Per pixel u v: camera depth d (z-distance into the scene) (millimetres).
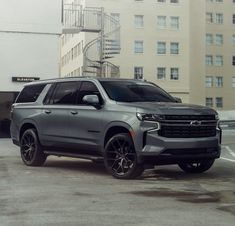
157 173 11078
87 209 7336
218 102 86062
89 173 11070
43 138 11977
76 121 11031
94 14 31297
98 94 10781
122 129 10172
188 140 9727
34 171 11406
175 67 72000
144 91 11055
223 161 13578
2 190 8852
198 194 8445
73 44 73938
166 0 71688
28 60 22812
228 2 86562
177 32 72062
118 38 33062
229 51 86625
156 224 6469
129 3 69438
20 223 6551
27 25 22781
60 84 11922
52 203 7750
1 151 16375
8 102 27797
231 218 6773
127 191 8727
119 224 6473
